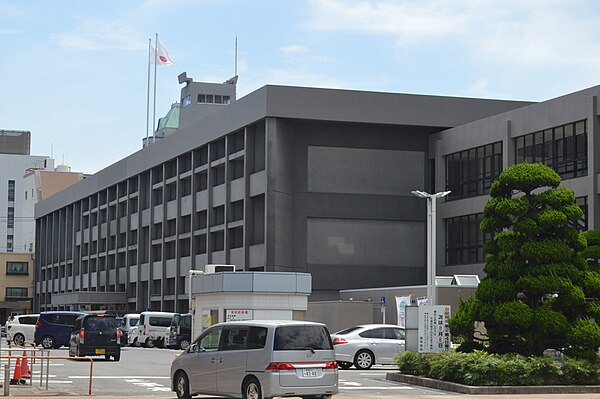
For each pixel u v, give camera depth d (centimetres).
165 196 8344
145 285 8869
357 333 3706
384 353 3678
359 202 6656
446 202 6378
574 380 2880
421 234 6781
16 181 15600
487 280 3047
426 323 3203
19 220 15562
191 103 11531
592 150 4997
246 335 2216
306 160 6600
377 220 6712
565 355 2977
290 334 2166
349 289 6581
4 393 2477
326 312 5516
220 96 11619
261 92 6475
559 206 3000
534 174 3002
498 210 3017
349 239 6650
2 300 12862
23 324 6056
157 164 8494
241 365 2192
